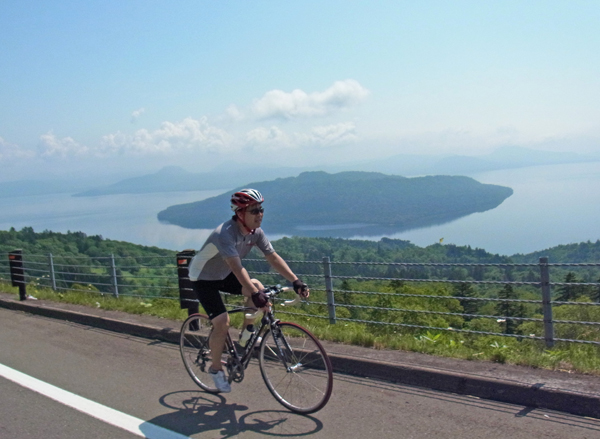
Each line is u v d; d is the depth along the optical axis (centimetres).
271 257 407
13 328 755
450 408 385
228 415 389
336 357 491
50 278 1155
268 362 405
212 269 398
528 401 384
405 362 461
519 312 763
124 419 388
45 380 490
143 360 551
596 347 515
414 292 962
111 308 819
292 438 345
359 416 378
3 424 385
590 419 355
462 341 596
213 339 406
